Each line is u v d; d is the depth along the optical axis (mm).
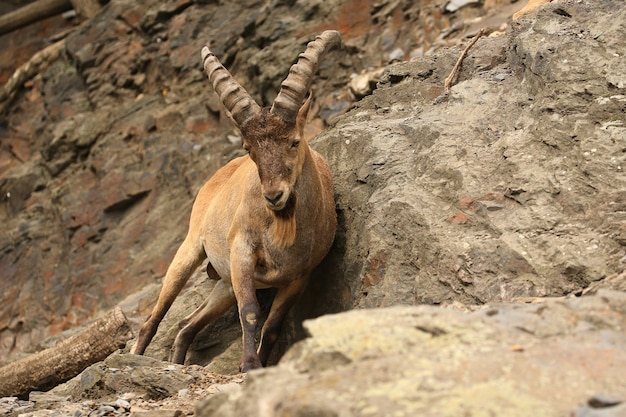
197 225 13094
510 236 9992
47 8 25781
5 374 13617
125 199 19859
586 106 10766
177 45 21344
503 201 10445
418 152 11891
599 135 10359
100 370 10203
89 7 24844
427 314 6934
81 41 23031
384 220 11211
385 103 13805
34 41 27312
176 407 9109
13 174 22797
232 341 13055
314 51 10977
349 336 6645
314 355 6508
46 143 22172
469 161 10992
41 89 23547
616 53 11086
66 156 21844
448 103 12391
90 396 10102
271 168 10492
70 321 19281
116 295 18766
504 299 9617
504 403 5633
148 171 19969
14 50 27312
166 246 18656
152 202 19641
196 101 20422
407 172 11648
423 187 11109
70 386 11555
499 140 11141
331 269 12156
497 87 12312
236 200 11984
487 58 13344
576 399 5695
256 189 11242
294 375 6410
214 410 6707
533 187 10312
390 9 19172
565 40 11523
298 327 12508
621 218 9633
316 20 19672
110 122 21453
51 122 22734
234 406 6418
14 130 24047
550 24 12039
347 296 11844
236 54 20562
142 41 22297
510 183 10508
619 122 10430
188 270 13008
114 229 19859
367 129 12672
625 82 10695
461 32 17750
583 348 6348
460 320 6816
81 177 21109
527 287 9562
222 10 21359
